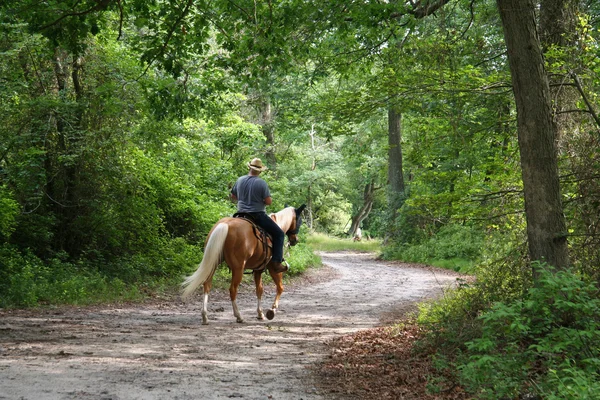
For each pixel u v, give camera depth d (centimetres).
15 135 1714
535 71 839
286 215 1357
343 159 6197
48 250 1827
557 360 668
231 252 1170
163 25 1209
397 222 4075
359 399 640
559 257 829
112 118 1927
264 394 639
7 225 1589
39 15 1090
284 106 3528
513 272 980
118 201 2000
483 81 1117
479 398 593
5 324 1042
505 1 845
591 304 630
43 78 1838
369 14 1227
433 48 1210
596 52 1042
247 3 1231
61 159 1789
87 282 1592
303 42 1392
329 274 2828
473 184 1140
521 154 854
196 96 1454
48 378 646
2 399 556
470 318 902
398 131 4203
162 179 2283
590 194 927
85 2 1123
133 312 1332
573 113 1027
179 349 880
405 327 1124
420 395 648
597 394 494
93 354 802
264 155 4294
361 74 1630
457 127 1203
